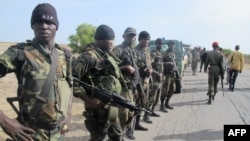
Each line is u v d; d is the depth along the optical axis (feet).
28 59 7.61
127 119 13.61
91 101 12.16
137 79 16.08
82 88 11.64
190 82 54.34
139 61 18.72
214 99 35.50
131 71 15.29
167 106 29.09
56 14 8.09
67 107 8.36
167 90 27.32
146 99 19.31
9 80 37.88
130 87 15.38
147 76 19.17
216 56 32.07
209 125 23.12
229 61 43.70
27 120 7.70
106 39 12.79
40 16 7.72
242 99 36.19
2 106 24.71
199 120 24.70
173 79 27.63
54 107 7.89
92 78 12.46
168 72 26.99
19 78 7.79
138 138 19.27
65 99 8.24
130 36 16.31
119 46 16.33
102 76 12.51
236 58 42.73
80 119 22.29
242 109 29.78
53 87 7.89
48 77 7.76
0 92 30.45
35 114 7.65
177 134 20.51
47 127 7.83
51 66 7.86
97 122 12.98
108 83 12.49
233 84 43.16
